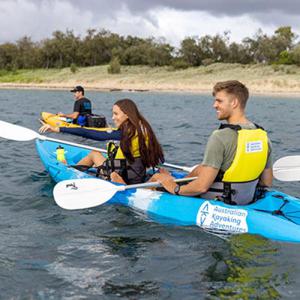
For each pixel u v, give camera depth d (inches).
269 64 2191.2
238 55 2581.2
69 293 129.6
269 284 134.1
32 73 2815.0
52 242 165.3
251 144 165.9
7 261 148.7
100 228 179.8
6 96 1350.9
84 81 2297.0
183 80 2060.8
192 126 547.8
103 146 405.4
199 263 148.3
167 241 166.6
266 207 179.2
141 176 208.8
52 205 208.2
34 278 137.9
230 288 132.0
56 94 1557.6
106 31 3036.4
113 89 1951.3
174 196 188.9
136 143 203.2
